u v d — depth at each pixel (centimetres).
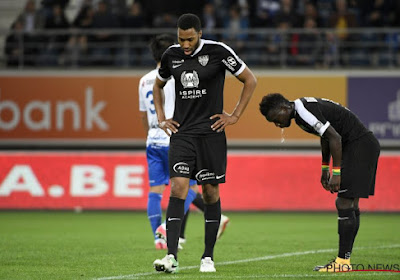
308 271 2228
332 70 5816
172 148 2170
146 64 6097
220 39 6028
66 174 5238
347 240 2230
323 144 2284
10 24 6575
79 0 6650
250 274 2144
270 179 5184
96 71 5919
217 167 2167
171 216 2150
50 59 6147
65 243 3195
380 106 5791
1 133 5916
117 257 2653
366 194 2203
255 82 2184
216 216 2230
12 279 2073
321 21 6069
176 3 6344
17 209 5381
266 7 6325
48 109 5916
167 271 2142
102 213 5128
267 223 4375
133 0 6544
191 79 2141
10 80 5906
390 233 3694
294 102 2180
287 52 6028
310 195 5150
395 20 6056
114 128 5916
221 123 2141
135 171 5175
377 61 6012
